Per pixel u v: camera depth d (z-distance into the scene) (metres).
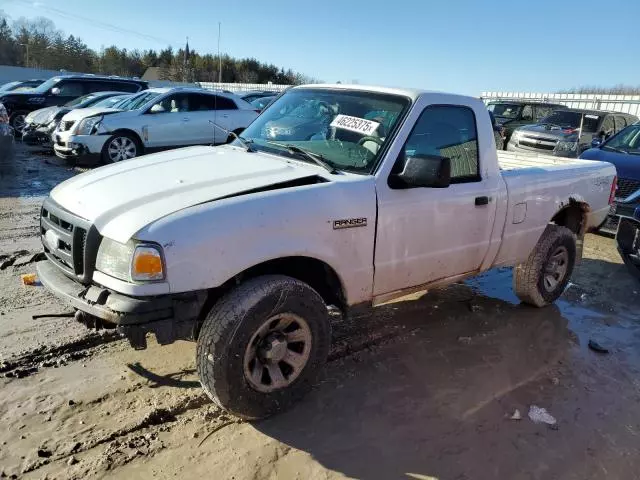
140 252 2.59
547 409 3.40
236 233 2.78
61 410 3.05
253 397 2.93
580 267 6.49
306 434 3.00
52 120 13.79
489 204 4.10
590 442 3.09
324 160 3.51
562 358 4.11
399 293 3.77
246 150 3.85
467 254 4.07
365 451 2.89
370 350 4.04
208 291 2.85
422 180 3.24
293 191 3.05
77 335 3.89
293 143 3.83
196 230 2.68
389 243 3.47
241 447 2.86
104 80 17.30
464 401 3.43
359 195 3.27
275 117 4.21
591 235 8.13
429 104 3.70
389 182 3.43
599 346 4.29
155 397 3.23
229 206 2.81
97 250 2.81
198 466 2.70
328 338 3.22
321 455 2.84
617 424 3.29
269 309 2.88
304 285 3.04
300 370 3.12
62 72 39.16
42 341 3.78
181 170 3.37
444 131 3.84
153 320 2.65
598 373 3.91
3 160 9.92
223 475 2.65
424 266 3.78
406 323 4.56
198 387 3.36
